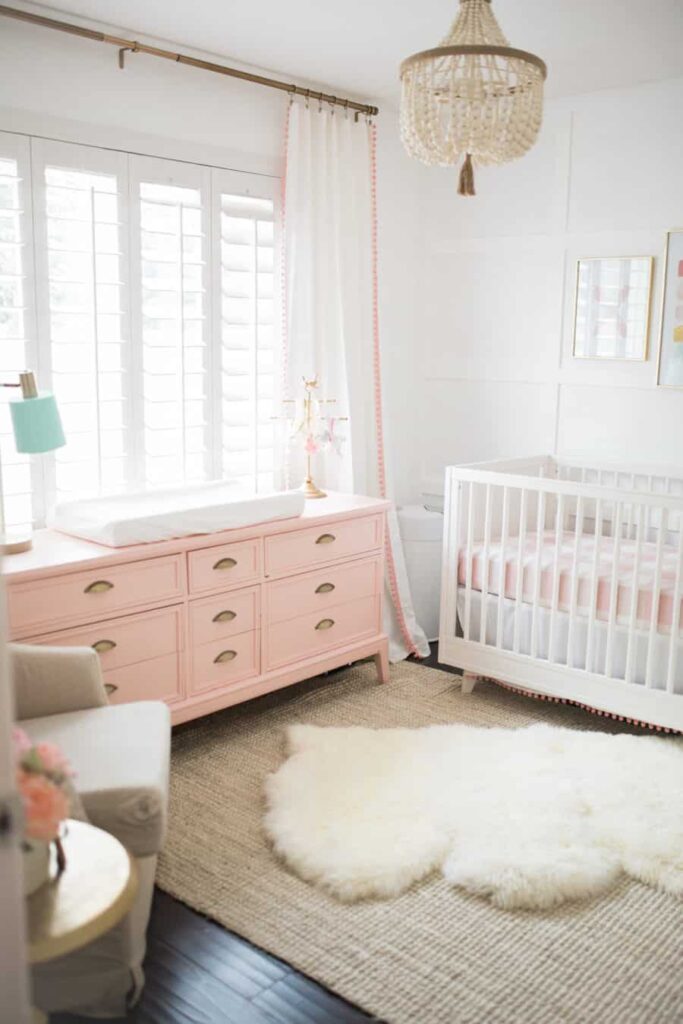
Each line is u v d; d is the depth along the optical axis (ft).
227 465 12.31
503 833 8.21
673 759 9.73
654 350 12.48
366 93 13.11
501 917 7.36
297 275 12.51
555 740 10.27
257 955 6.94
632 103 12.32
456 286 14.42
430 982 6.61
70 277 10.32
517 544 12.25
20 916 3.49
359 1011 6.35
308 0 9.47
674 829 8.34
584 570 10.99
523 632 11.52
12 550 9.09
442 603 12.15
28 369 10.07
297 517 11.07
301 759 9.75
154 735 7.36
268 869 8.02
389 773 9.43
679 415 12.39
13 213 9.74
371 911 7.43
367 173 13.20
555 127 13.04
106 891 5.32
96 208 10.49
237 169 11.90
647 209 12.35
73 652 7.80
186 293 11.47
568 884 7.57
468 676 12.09
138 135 10.77
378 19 10.04
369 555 12.07
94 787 6.50
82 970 6.24
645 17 9.79
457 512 11.84
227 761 10.05
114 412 10.95
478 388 14.42
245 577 10.47
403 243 14.39
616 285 12.72
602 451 13.20
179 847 8.35
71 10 9.77
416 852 7.97
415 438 15.03
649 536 12.77
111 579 9.18
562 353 13.41
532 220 13.46
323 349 12.89
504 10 9.59
